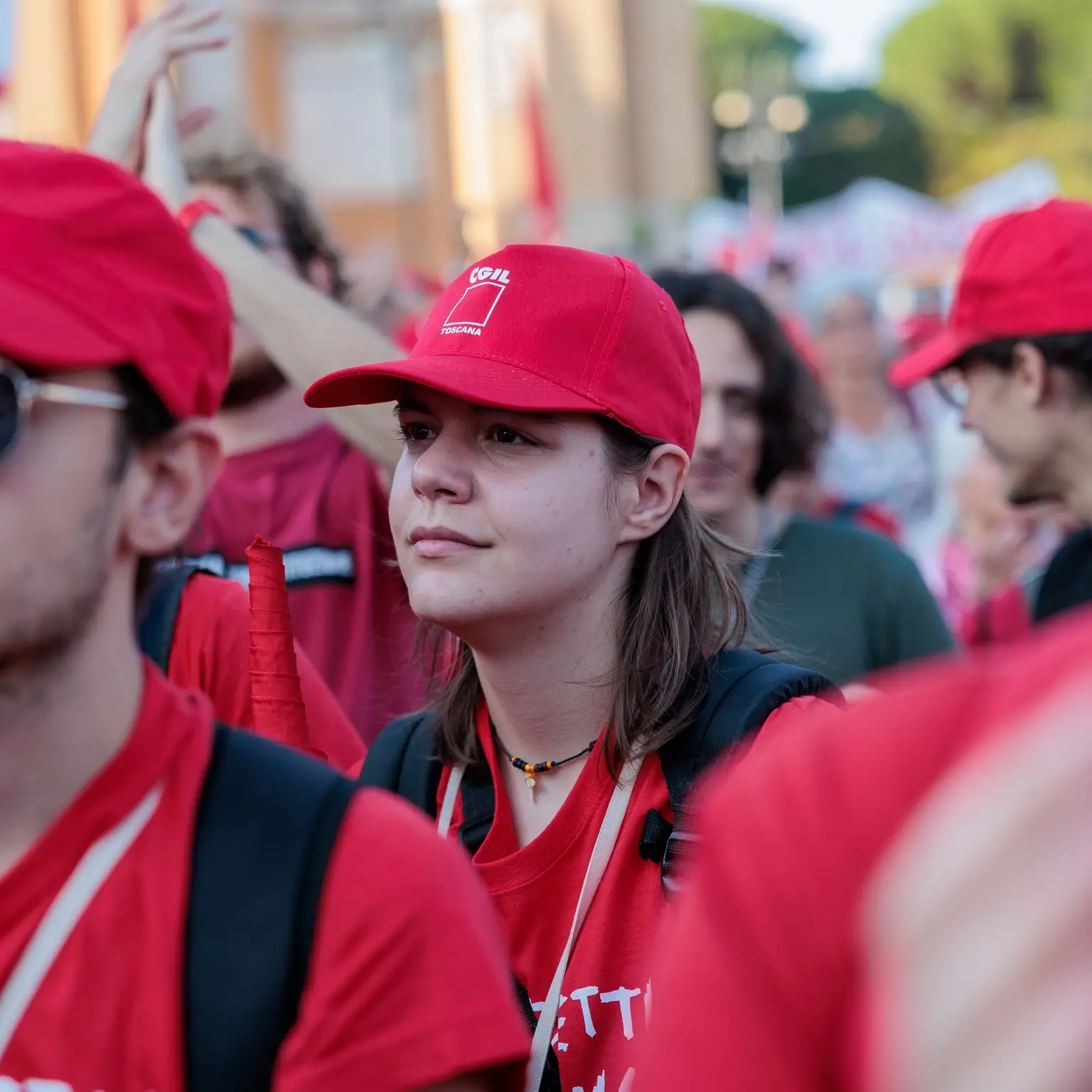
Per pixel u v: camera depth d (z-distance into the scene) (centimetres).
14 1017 137
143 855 141
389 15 1811
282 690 222
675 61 3231
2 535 136
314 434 358
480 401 212
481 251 1909
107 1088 135
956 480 707
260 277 310
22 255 137
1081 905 73
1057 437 324
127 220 143
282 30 1788
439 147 2028
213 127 392
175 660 249
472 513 219
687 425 235
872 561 386
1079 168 6234
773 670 226
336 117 1827
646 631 225
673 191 3219
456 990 141
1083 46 6575
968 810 80
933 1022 76
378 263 600
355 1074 137
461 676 240
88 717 142
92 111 909
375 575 350
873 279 1738
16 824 142
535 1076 205
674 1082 103
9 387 136
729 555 250
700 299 387
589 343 223
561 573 219
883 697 106
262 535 346
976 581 579
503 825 231
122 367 143
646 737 221
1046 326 318
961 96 6844
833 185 6769
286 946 138
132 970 138
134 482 146
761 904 102
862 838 99
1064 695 87
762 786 106
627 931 215
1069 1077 71
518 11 2573
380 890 141
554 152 3008
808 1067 99
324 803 145
